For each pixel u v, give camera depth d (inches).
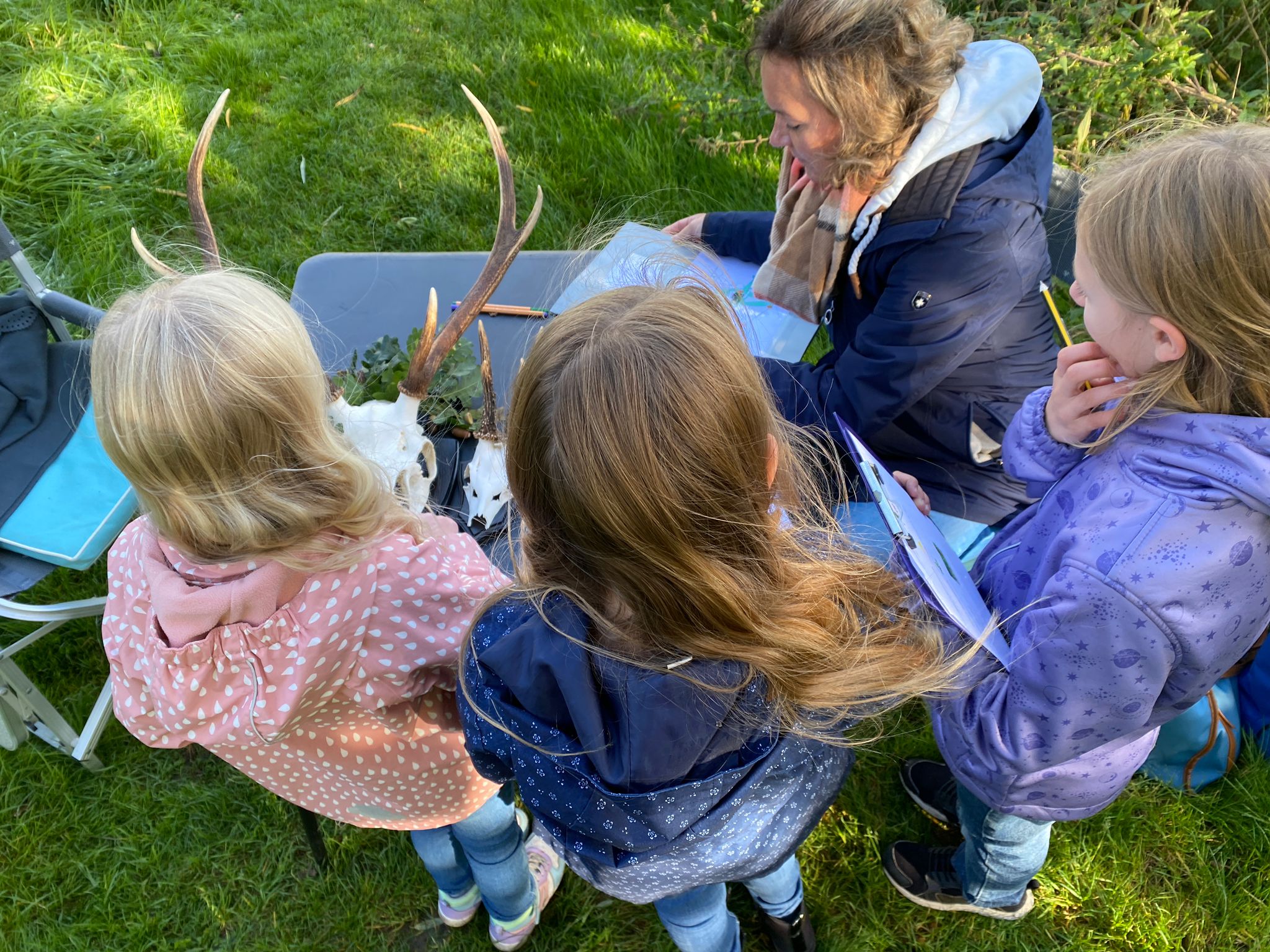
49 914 80.1
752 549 38.5
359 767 52.0
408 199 139.1
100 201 135.0
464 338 83.7
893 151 63.8
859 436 73.2
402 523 47.6
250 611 42.4
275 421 41.2
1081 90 113.1
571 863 48.9
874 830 80.3
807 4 58.9
